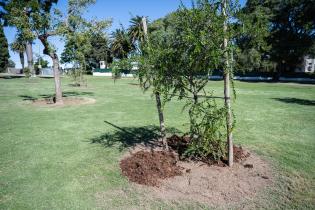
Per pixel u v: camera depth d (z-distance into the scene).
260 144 8.02
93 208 4.68
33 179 5.77
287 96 21.58
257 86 33.62
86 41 16.34
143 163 6.23
